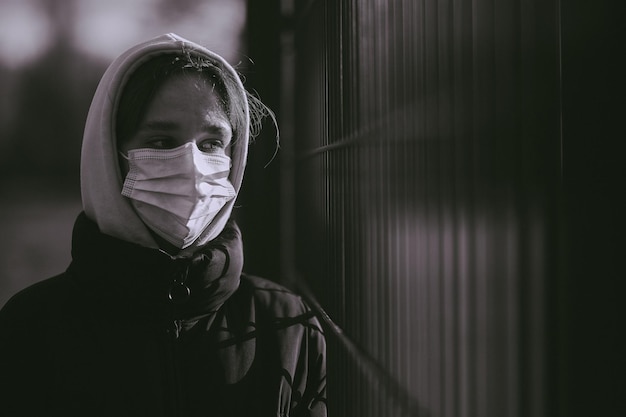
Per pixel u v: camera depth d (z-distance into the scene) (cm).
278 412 123
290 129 306
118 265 113
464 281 73
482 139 66
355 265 137
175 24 305
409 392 96
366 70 126
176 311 117
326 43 176
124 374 114
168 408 115
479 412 67
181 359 118
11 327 115
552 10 52
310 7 216
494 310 63
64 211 299
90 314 117
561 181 49
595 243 47
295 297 137
